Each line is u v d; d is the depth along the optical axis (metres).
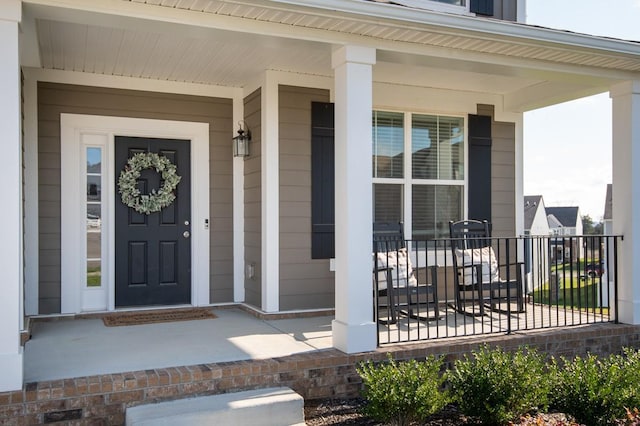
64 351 4.46
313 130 6.23
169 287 6.51
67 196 5.92
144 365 4.03
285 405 3.80
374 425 3.81
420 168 6.97
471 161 7.18
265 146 6.04
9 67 3.54
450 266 7.05
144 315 6.07
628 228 5.70
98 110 6.07
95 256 6.21
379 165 6.75
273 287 6.01
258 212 6.25
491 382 3.73
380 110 6.78
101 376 3.72
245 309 6.40
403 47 4.73
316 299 6.23
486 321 5.96
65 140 5.93
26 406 3.44
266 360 4.16
